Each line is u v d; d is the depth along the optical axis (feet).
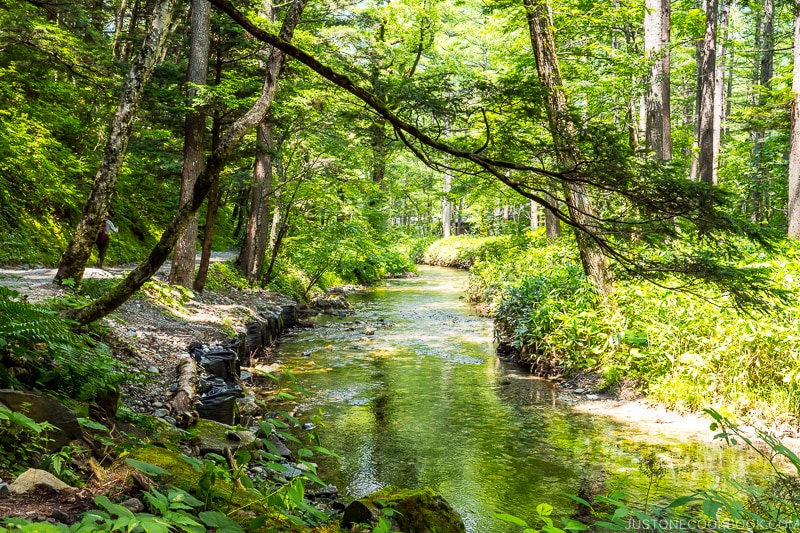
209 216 51.29
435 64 119.14
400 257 120.57
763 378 27.99
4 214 47.03
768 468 22.29
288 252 80.43
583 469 22.70
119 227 64.59
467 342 49.62
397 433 27.20
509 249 76.59
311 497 19.76
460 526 14.73
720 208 14.15
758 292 14.44
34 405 11.99
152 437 17.38
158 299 41.39
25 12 47.16
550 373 37.76
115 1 87.86
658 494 19.98
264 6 53.36
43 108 61.57
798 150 54.08
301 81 50.08
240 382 33.40
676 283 31.86
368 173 105.09
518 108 14.39
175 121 48.34
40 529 5.24
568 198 16.52
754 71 121.70
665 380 30.81
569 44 58.95
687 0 75.87
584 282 38.52
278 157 52.90
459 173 16.24
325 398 32.91
